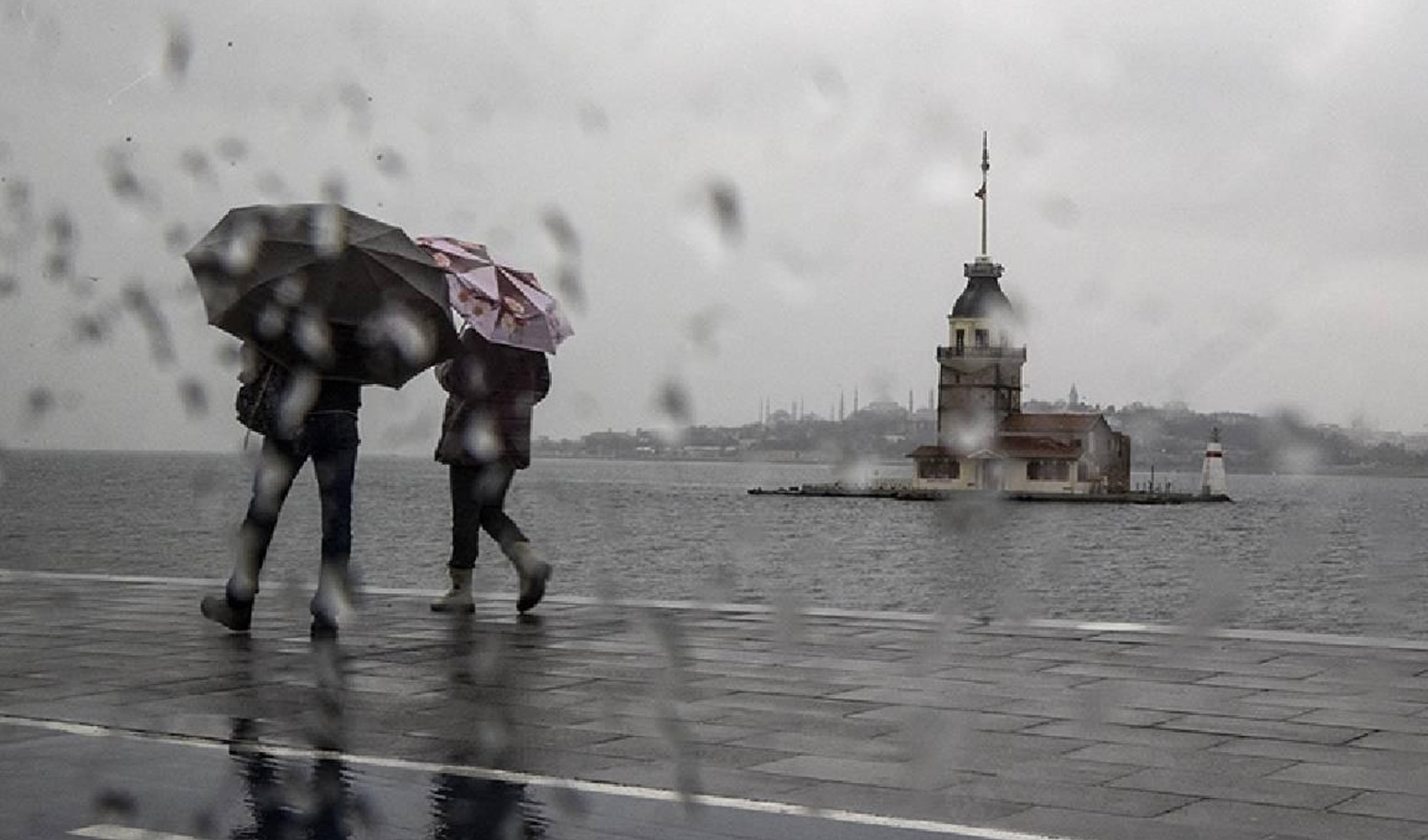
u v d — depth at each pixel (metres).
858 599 41.72
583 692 7.65
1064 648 9.40
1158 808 5.26
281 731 6.65
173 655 8.98
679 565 53.97
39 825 5.07
